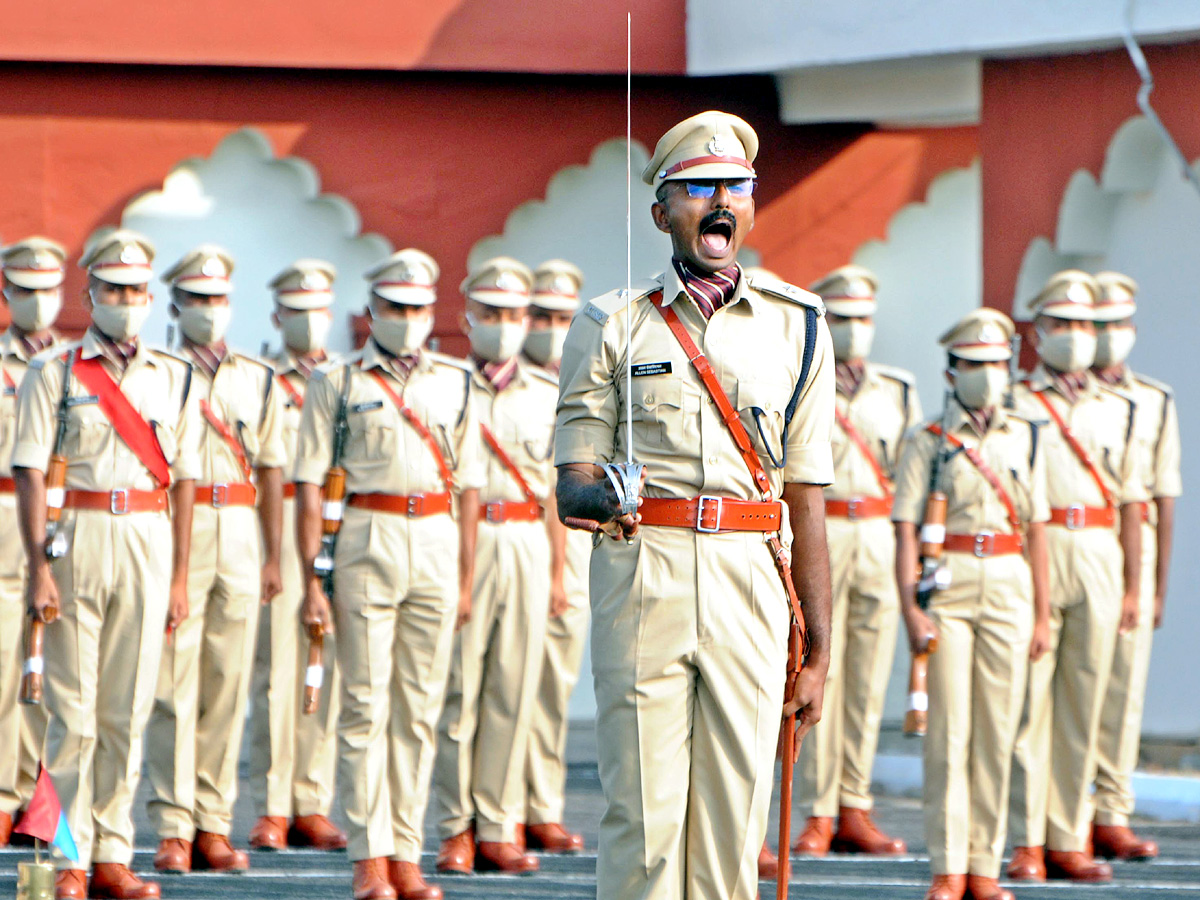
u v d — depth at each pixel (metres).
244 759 41.28
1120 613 28.75
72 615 23.97
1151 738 38.44
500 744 28.20
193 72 40.72
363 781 24.53
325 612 25.08
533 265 43.28
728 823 15.62
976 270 46.00
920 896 26.34
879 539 31.91
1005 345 25.86
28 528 23.69
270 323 42.12
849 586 31.70
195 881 26.14
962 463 25.58
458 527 26.59
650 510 15.64
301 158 41.34
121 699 24.27
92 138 40.12
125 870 24.36
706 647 15.47
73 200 40.03
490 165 42.22
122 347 24.55
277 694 30.30
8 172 39.72
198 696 28.31
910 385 33.00
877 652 31.72
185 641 27.41
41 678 23.42
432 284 26.08
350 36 41.03
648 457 15.70
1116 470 29.02
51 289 29.44
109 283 24.28
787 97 43.16
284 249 42.09
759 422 15.70
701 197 15.68
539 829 30.31
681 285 15.85
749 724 15.55
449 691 28.19
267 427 28.98
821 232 44.38
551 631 30.42
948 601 25.34
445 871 27.84
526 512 28.83
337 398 25.53
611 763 15.64
